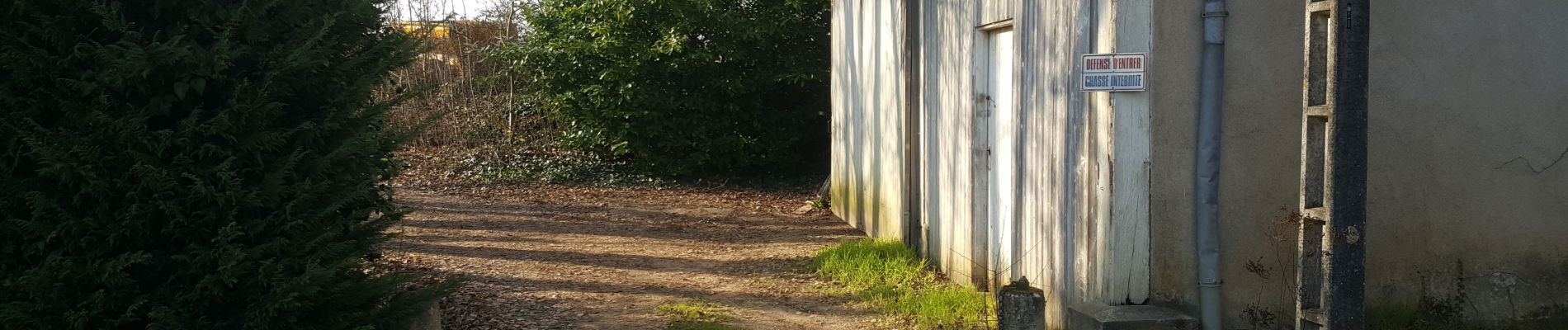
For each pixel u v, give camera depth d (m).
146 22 4.13
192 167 4.07
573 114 16.25
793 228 12.06
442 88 17.78
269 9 4.32
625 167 16.84
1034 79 6.27
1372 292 5.61
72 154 3.87
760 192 15.82
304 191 4.25
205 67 4.04
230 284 3.99
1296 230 5.34
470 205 13.54
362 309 4.71
